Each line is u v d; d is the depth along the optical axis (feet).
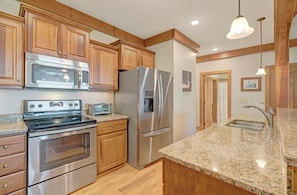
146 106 9.00
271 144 3.70
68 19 7.64
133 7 8.09
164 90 10.02
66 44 7.23
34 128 5.50
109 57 9.26
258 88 13.94
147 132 8.96
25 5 6.12
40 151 5.62
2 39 5.77
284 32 7.93
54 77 6.88
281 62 8.08
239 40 12.57
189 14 8.73
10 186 5.04
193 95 13.12
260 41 12.69
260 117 8.14
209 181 2.70
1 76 5.76
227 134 4.64
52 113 7.64
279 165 2.64
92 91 9.37
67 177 6.32
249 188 2.11
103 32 9.62
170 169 3.25
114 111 10.14
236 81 15.10
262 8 8.11
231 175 2.36
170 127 10.52
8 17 5.88
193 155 3.10
